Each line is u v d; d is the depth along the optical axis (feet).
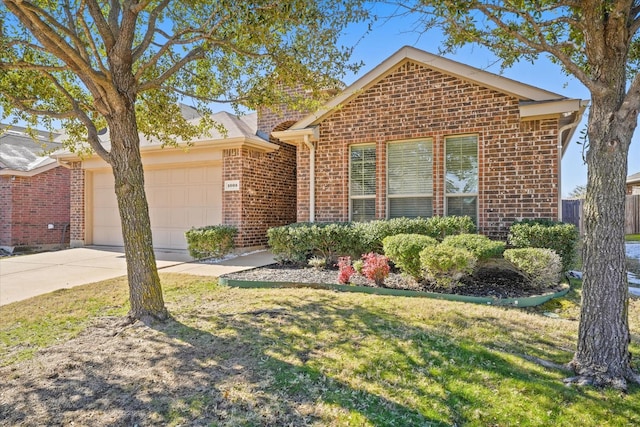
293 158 44.62
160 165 39.93
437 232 24.79
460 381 10.69
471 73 26.40
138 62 22.48
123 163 16.28
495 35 15.88
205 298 20.16
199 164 38.83
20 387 11.09
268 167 40.34
